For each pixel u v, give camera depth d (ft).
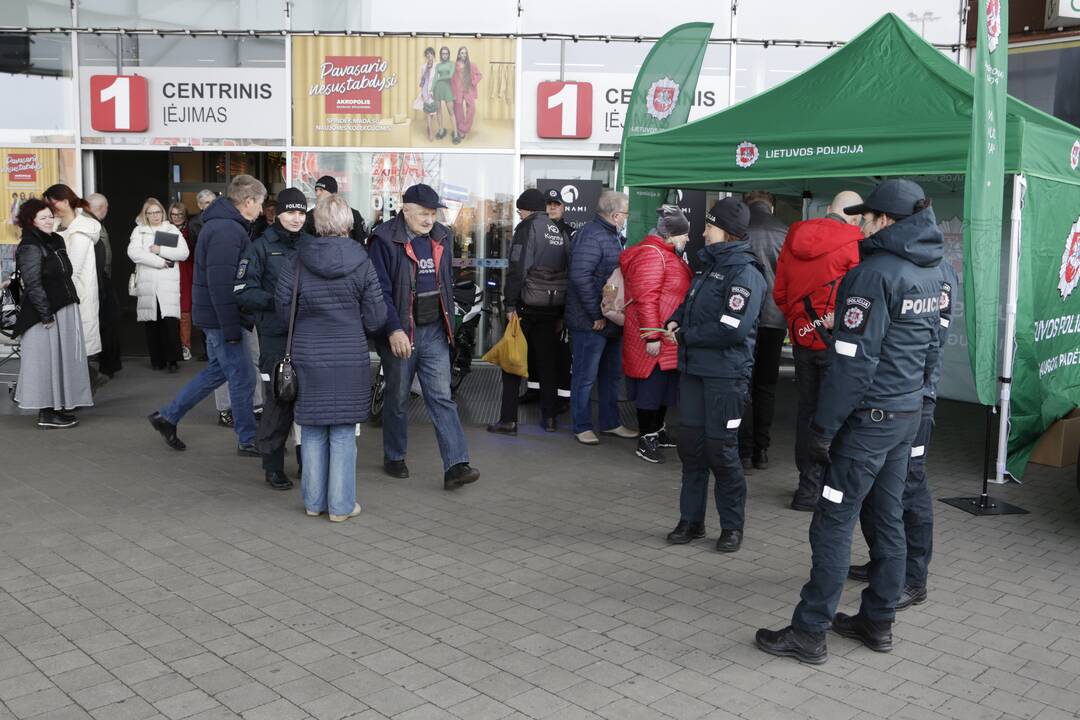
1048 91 32.32
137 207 52.80
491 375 34.45
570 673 11.81
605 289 22.88
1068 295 23.39
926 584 14.71
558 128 34.81
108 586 14.42
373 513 18.34
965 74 19.03
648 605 14.01
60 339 24.61
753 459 22.36
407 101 35.04
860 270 11.69
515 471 21.61
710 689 11.46
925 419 13.65
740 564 15.80
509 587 14.65
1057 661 12.42
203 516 17.89
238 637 12.71
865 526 12.69
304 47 34.94
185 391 22.47
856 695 11.39
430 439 24.54
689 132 22.02
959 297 31.35
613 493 20.02
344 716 10.68
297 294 17.10
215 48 35.14
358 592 14.35
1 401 28.78
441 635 12.87
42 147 35.76
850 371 11.44
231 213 20.97
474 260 35.73
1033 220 20.81
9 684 11.30
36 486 19.66
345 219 17.02
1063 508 19.36
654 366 21.79
